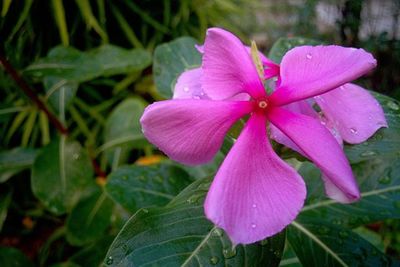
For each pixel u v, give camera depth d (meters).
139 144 0.16
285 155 0.07
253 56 0.07
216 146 0.06
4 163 0.17
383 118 0.07
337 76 0.06
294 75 0.07
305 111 0.07
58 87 0.16
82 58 0.15
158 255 0.07
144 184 0.12
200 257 0.07
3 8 0.18
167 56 0.11
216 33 0.06
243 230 0.06
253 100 0.06
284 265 0.12
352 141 0.07
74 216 0.16
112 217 0.17
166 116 0.06
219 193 0.06
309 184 0.10
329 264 0.09
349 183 0.06
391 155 0.07
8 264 0.16
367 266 0.09
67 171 0.15
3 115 0.16
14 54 0.18
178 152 0.06
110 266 0.07
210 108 0.06
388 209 0.10
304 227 0.09
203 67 0.06
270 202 0.06
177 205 0.08
